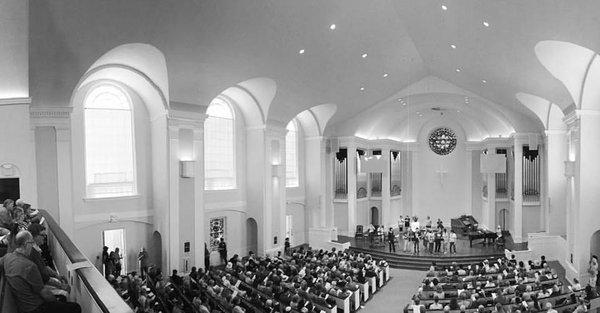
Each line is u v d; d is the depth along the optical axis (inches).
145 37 468.8
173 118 600.4
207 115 644.1
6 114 418.0
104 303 128.5
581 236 613.3
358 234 979.9
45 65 453.1
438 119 1170.6
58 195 506.3
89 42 446.3
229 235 772.6
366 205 1104.2
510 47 524.4
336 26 576.7
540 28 432.1
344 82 780.6
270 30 537.3
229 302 454.3
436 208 1184.8
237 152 785.6
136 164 639.1
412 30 652.7
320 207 996.6
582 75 552.4
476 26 512.4
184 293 489.4
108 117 617.9
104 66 534.3
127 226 633.0
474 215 1138.0
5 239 215.5
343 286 587.2
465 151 1161.4
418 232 897.5
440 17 544.7
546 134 854.5
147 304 402.3
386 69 783.1
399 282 733.9
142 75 574.6
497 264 703.1
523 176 946.7
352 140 1011.9
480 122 1076.5
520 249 871.1
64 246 221.5
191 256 633.6
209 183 740.0
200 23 477.7
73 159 575.8
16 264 146.2
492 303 478.9
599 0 337.7
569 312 434.3
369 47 673.0
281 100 757.9
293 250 847.7
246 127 799.1
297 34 566.9
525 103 790.5
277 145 816.9
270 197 797.2
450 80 871.1
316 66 681.0
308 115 959.0
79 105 582.6
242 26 509.7
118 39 455.8
